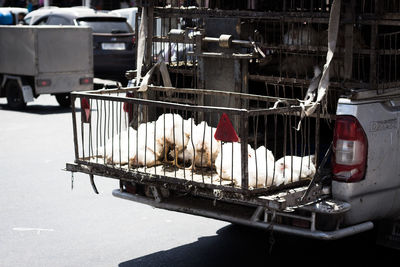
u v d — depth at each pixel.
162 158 4.98
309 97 4.85
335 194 4.42
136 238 6.02
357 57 4.88
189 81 5.96
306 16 4.92
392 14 4.45
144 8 5.72
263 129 5.66
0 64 13.85
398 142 4.66
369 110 4.43
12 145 10.01
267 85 5.58
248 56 5.15
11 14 18.83
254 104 5.68
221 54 5.30
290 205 4.23
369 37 5.20
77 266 5.30
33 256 5.51
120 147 4.93
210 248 5.78
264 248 5.80
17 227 6.25
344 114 4.37
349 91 4.39
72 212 6.75
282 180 4.34
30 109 13.86
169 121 4.93
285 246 5.86
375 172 4.50
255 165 4.26
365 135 4.39
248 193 4.17
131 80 5.93
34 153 9.43
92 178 5.11
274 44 5.14
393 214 4.83
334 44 4.59
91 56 13.86
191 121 4.90
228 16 5.36
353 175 4.36
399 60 5.00
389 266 5.35
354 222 4.47
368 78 4.92
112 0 25.56
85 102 5.04
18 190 7.50
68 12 16.83
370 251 5.70
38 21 17.36
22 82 13.55
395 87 4.67
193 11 5.58
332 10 4.56
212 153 4.67
